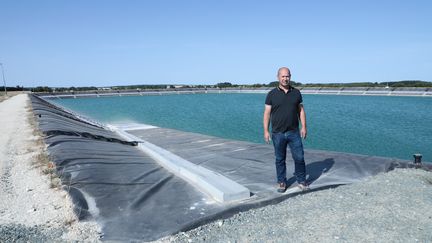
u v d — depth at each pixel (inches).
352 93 4611.2
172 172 330.3
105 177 290.2
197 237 190.7
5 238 190.1
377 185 272.4
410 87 4126.5
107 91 5526.6
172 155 393.4
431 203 226.7
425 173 308.5
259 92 6102.4
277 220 209.2
